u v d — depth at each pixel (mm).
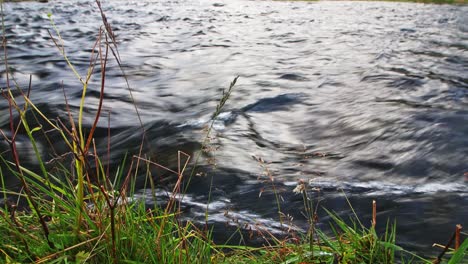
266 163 3678
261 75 7055
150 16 16109
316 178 3393
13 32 12297
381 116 4766
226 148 3984
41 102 5707
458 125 4375
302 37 11102
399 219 2779
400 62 7793
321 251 2182
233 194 3145
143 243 1995
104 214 2072
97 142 4336
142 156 3902
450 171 3498
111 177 3471
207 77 7039
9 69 7922
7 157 3967
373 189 3209
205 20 14953
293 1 24547
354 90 5969
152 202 3023
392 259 2090
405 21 14398
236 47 9820
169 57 8844
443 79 6461
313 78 6762
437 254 2375
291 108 5266
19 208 2969
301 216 2840
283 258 2164
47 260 1878
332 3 23297
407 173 3492
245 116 4969
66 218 2160
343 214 2852
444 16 16000
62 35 11969
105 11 17781
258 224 2662
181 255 1895
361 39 10578
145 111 5344
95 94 6145
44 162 3846
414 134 4223
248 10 18656
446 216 2805
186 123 4738
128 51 9586
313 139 4297
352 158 3793
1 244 1985
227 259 2178
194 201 3051
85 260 1805
